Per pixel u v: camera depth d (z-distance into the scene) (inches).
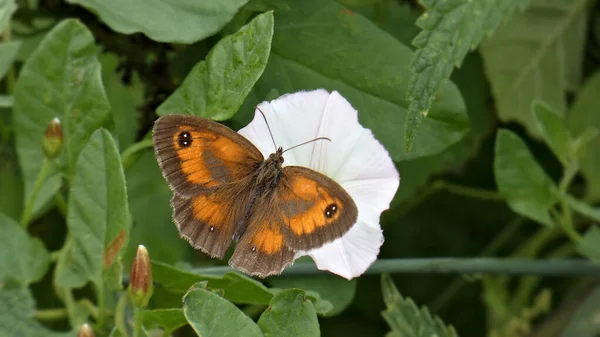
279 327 13.5
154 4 14.4
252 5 15.0
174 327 14.1
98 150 14.2
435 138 14.8
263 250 13.9
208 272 14.8
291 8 15.0
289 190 13.9
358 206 14.2
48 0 16.1
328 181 13.8
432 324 15.3
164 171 13.9
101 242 14.2
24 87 14.6
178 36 14.3
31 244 14.5
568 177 15.9
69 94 14.6
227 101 14.2
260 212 14.0
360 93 14.9
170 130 13.9
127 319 14.9
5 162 16.4
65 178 14.8
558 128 15.9
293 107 14.4
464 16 14.0
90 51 14.6
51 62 14.6
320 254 14.0
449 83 14.8
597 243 16.0
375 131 14.9
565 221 16.0
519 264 15.8
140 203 16.7
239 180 14.0
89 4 14.4
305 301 13.5
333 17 15.0
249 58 14.2
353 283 15.2
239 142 14.0
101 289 14.3
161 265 14.3
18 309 14.3
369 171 14.3
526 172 15.8
